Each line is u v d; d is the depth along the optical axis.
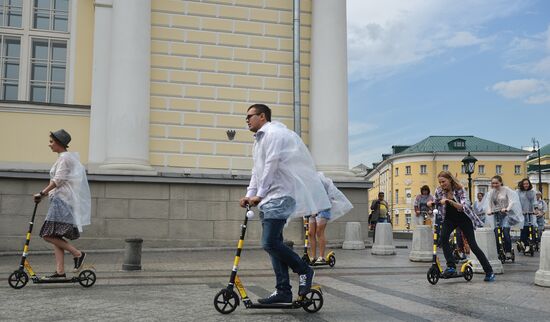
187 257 12.77
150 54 16.25
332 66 17.00
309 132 17.19
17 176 14.17
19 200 14.21
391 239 14.05
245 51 17.12
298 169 6.08
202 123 16.59
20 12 16.59
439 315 5.91
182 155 16.36
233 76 16.95
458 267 11.17
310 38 17.55
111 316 5.82
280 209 5.94
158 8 16.56
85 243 14.52
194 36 16.77
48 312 6.04
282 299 5.99
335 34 17.12
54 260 12.19
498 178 13.22
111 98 15.35
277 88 17.27
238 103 16.92
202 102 16.66
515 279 9.23
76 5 16.73
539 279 8.36
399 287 8.06
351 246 15.57
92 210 14.65
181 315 5.86
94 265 10.84
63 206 7.89
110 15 16.22
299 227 16.16
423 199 16.14
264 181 5.93
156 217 15.03
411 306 6.45
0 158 15.33
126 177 14.80
